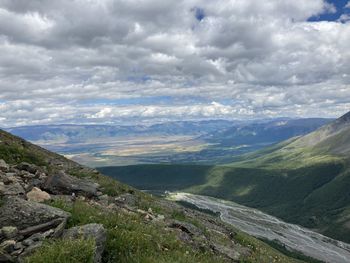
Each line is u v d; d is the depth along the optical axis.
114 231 11.65
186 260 11.53
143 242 11.70
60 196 15.66
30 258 8.91
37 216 10.77
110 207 16.66
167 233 14.97
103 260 10.47
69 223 11.55
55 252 9.04
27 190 15.00
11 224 10.38
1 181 15.52
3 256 8.99
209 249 15.90
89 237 9.91
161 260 10.73
